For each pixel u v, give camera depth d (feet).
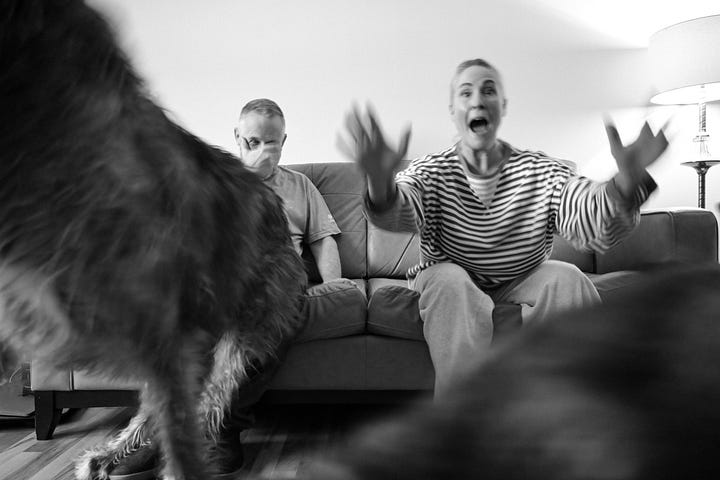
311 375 4.52
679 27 6.57
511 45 7.57
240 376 3.59
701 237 5.11
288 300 3.66
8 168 1.89
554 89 7.60
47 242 2.03
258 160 5.03
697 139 7.06
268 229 3.39
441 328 3.87
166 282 2.35
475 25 7.55
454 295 3.85
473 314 3.84
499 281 4.22
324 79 7.63
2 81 1.81
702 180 6.89
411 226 3.74
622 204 3.08
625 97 7.56
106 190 2.08
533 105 7.63
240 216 2.98
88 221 2.06
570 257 5.94
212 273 2.68
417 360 4.51
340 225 6.43
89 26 2.04
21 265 2.06
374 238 6.40
